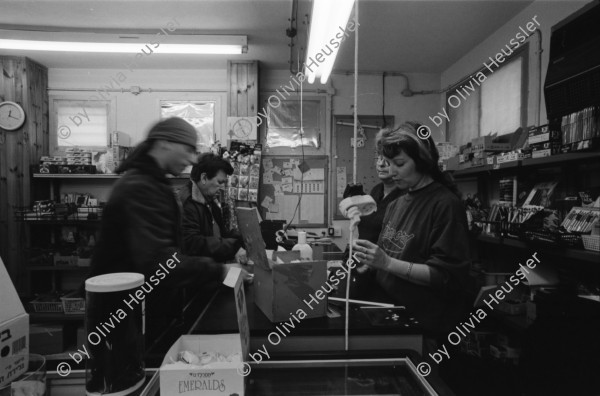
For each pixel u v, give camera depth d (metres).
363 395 0.73
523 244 2.06
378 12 2.82
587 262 2.11
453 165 3.20
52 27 3.04
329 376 0.79
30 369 0.70
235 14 2.83
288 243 2.55
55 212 3.43
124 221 1.13
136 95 4.03
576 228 1.84
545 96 2.15
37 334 3.08
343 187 4.16
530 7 2.69
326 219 4.14
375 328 0.94
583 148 1.73
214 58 3.74
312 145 4.16
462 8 2.76
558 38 2.10
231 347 0.74
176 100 4.04
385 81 4.20
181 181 3.92
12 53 3.53
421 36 3.24
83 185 3.94
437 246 1.15
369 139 4.19
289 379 0.78
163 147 1.29
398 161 1.28
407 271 1.12
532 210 2.22
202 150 3.71
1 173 3.57
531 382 1.76
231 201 3.60
